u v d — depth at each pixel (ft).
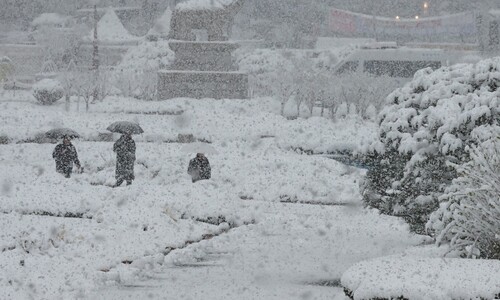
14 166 224.74
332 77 431.84
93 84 412.16
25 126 306.55
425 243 118.32
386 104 113.39
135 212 129.39
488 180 77.87
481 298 58.39
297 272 97.76
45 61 643.04
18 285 82.48
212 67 441.27
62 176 171.63
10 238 111.96
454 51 485.97
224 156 245.86
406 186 107.96
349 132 314.55
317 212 163.43
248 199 184.75
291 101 437.17
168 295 83.66
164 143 301.63
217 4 442.91
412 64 482.69
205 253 113.50
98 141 303.48
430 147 103.71
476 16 646.33
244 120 345.10
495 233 76.64
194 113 351.05
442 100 104.01
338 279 92.94
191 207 140.15
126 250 105.91
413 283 60.29
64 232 111.14
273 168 219.00
